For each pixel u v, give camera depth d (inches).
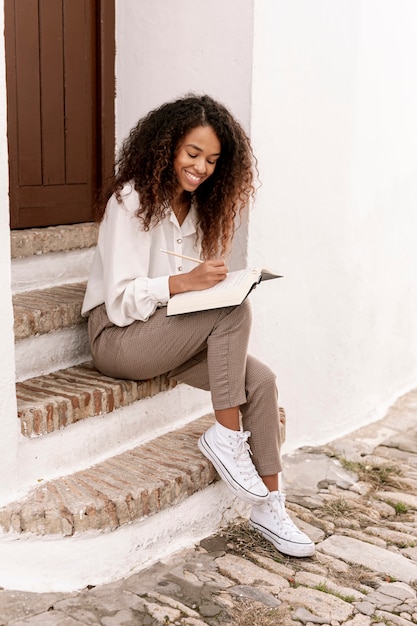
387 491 127.9
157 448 109.6
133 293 98.7
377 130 156.0
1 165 84.0
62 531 88.1
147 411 112.0
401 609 92.0
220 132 100.5
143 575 94.7
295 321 140.6
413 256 180.7
